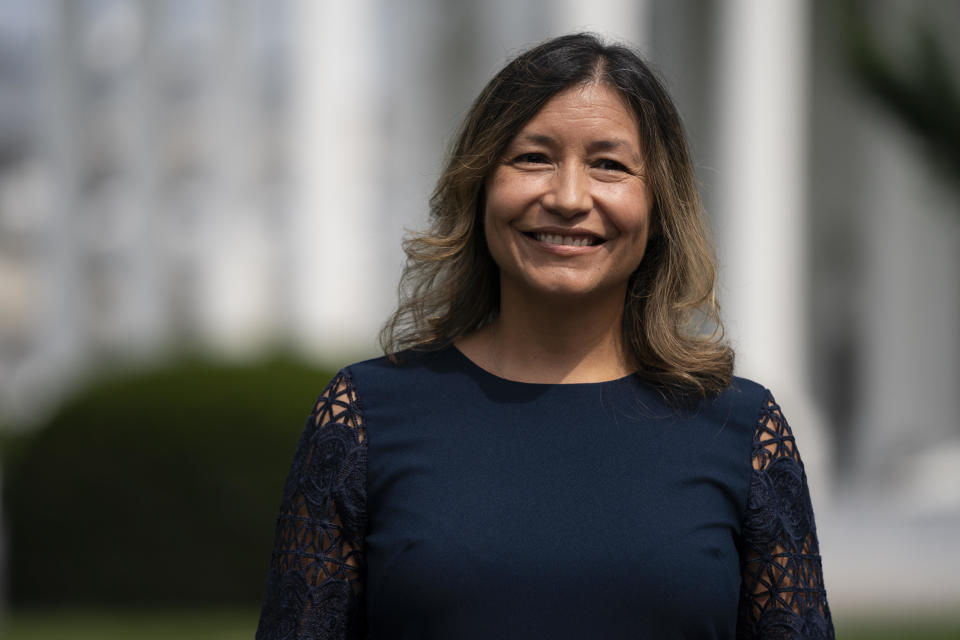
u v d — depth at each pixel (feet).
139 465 30.68
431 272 9.40
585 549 8.06
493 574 8.02
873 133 63.62
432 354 8.87
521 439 8.43
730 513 8.42
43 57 60.49
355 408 8.64
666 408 8.61
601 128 8.49
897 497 56.85
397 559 8.16
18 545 31.12
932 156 24.27
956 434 64.49
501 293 9.05
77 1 56.03
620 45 8.86
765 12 48.91
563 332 8.73
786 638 8.44
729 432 8.57
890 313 65.21
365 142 51.21
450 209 9.18
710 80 58.90
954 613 31.58
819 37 66.54
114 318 55.06
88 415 31.07
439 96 55.88
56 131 56.13
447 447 8.41
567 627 7.98
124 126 55.52
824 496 48.70
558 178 8.49
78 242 55.62
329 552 8.47
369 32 52.11
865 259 70.08
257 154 53.16
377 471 8.46
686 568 8.07
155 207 54.08
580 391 8.61
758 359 48.14
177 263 53.98
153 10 54.29
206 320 51.67
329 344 44.96
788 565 8.48
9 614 30.55
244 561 30.55
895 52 24.06
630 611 8.00
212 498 30.55
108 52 55.93
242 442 30.66
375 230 52.49
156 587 30.58
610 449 8.39
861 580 36.73
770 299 48.42
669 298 8.91
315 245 47.19
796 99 49.49
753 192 48.70
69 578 30.83
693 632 8.06
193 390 31.04
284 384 31.32
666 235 8.93
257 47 53.47
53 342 55.77
